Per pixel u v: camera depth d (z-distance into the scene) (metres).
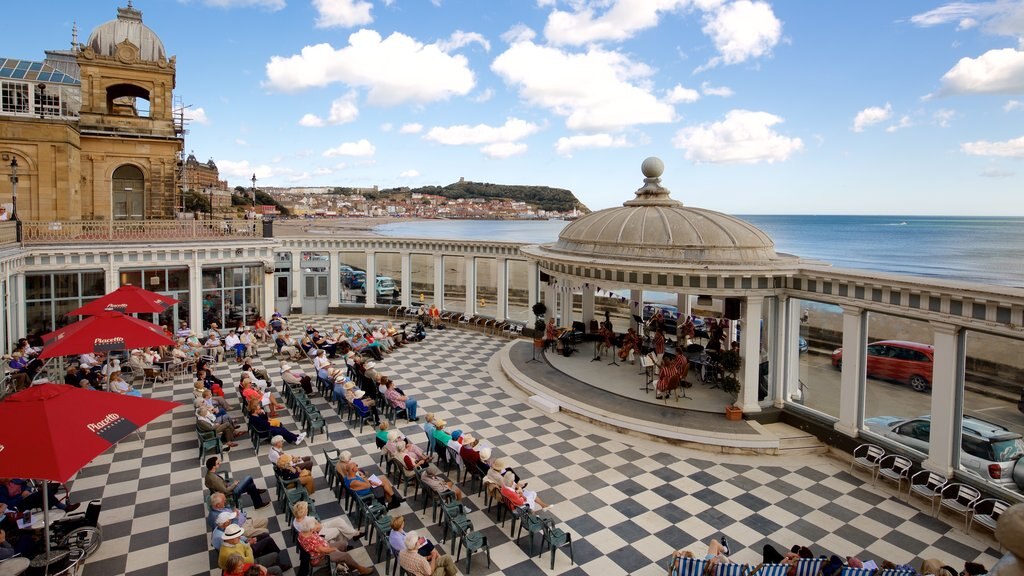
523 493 10.89
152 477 13.00
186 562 9.88
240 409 17.39
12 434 8.23
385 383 16.91
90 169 30.17
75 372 17.53
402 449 12.65
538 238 142.75
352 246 34.25
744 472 13.70
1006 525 1.97
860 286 13.89
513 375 20.52
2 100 29.44
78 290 23.42
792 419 15.84
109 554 10.06
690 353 21.84
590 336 25.75
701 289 16.27
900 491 12.78
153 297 19.77
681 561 8.96
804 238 150.50
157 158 31.72
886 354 13.72
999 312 11.08
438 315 30.61
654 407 17.00
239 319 27.62
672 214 18.55
